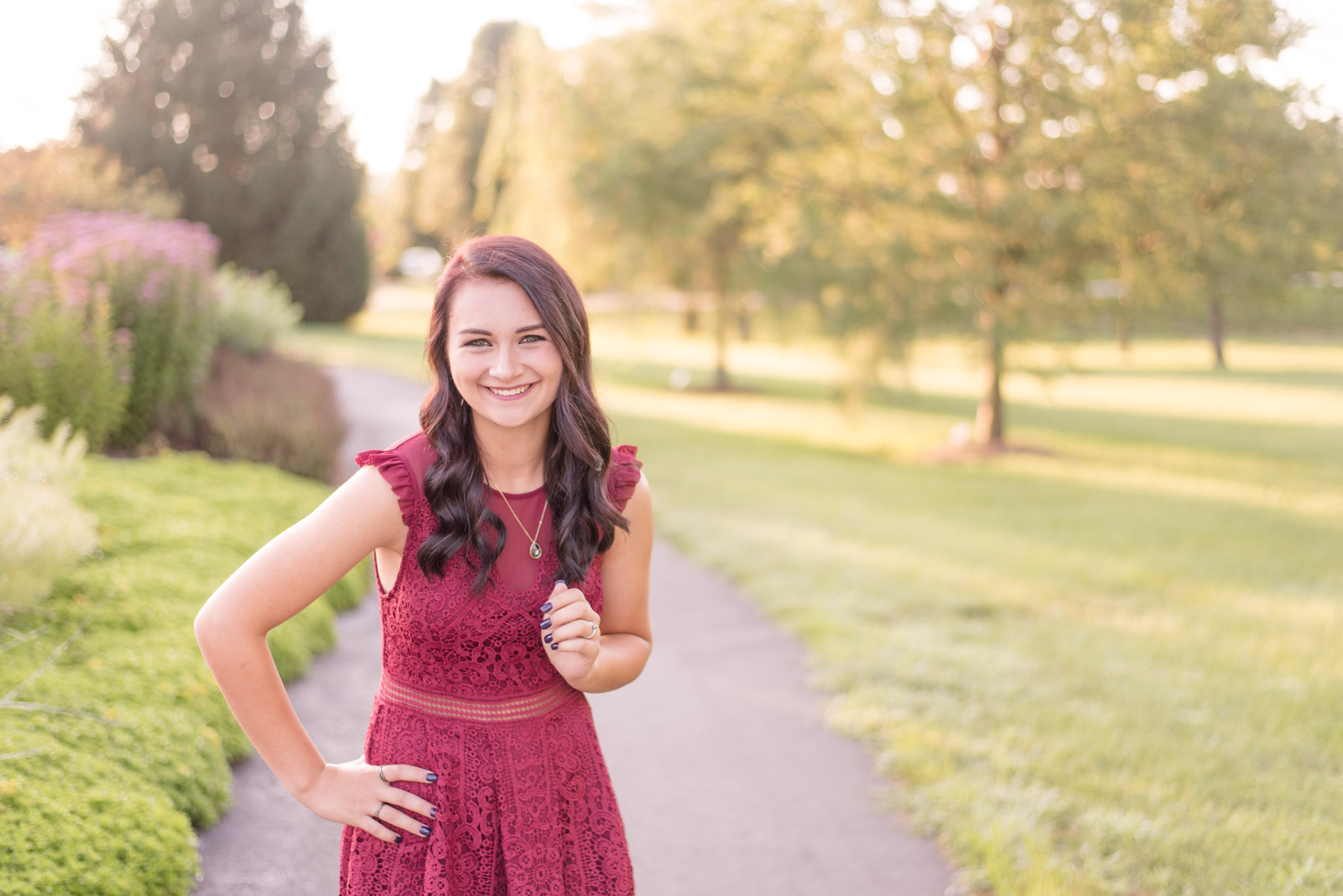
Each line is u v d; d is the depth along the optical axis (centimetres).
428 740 154
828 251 1278
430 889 149
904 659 514
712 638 562
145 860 244
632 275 1680
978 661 517
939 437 1562
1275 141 1173
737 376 2475
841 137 1332
